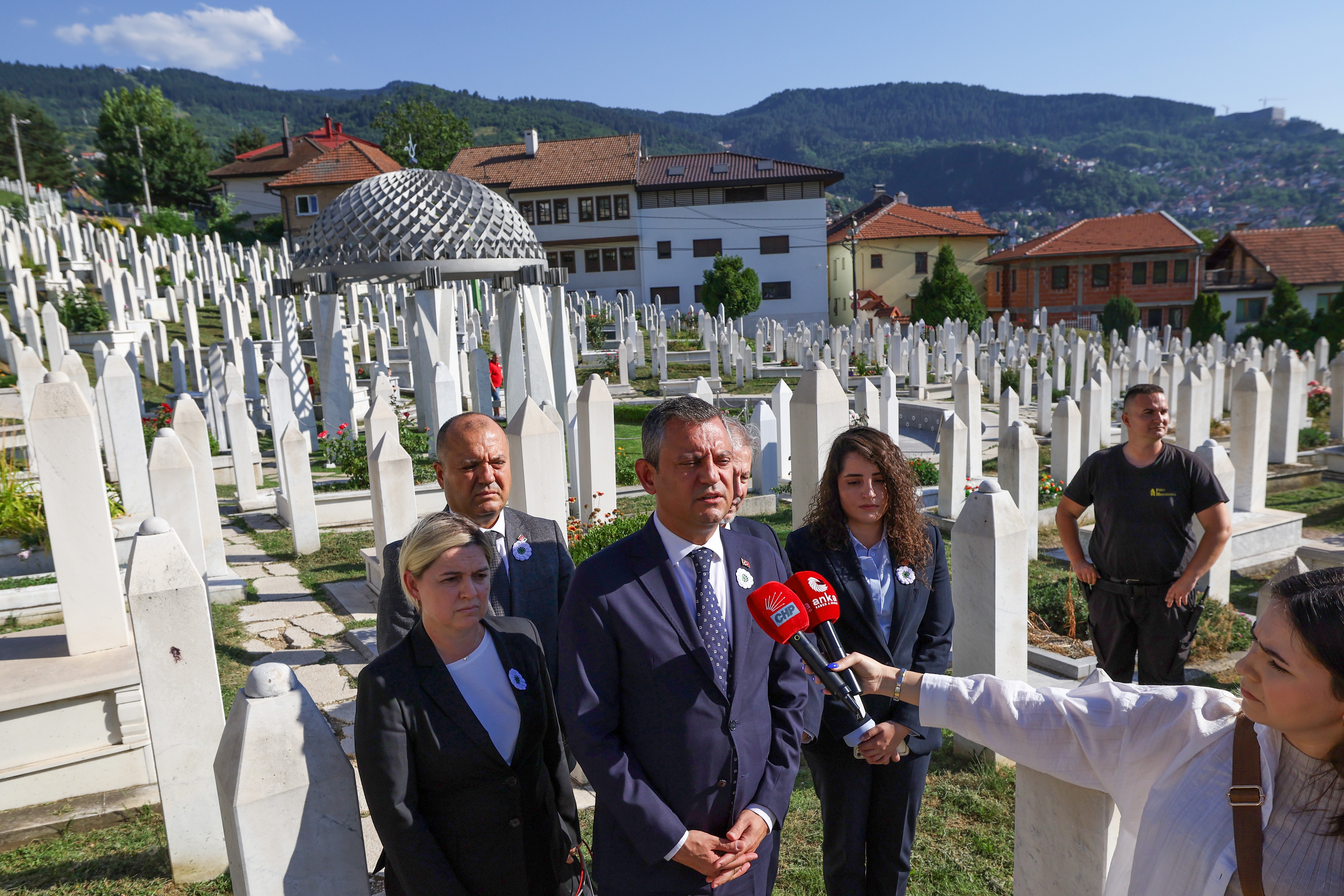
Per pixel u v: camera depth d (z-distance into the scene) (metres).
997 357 23.39
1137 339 25.00
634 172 48.09
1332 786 1.45
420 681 2.37
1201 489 4.28
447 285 16.53
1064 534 4.81
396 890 2.48
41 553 7.56
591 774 2.32
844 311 55.12
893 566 3.09
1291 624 1.43
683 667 2.38
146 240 35.94
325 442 15.21
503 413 18.48
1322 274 48.81
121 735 4.70
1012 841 3.85
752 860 2.33
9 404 14.49
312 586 8.58
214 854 3.83
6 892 3.79
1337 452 12.70
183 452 7.42
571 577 3.37
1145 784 1.88
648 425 2.50
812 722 2.76
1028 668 5.68
